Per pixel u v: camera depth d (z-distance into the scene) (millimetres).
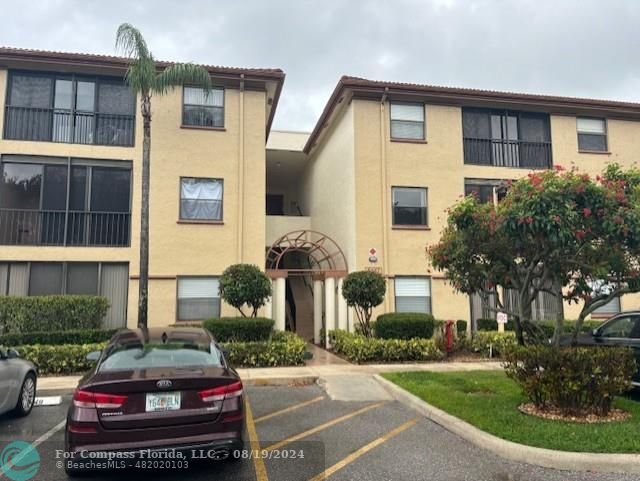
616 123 17297
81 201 13695
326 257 16688
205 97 14750
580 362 6184
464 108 16359
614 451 4984
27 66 13477
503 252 7148
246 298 12109
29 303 11922
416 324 12367
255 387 9172
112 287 13648
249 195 14633
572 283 7672
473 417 6293
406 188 15531
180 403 4484
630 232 5891
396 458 5195
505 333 12906
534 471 4805
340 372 10273
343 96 15742
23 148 13250
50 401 8023
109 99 14141
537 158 16609
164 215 13992
